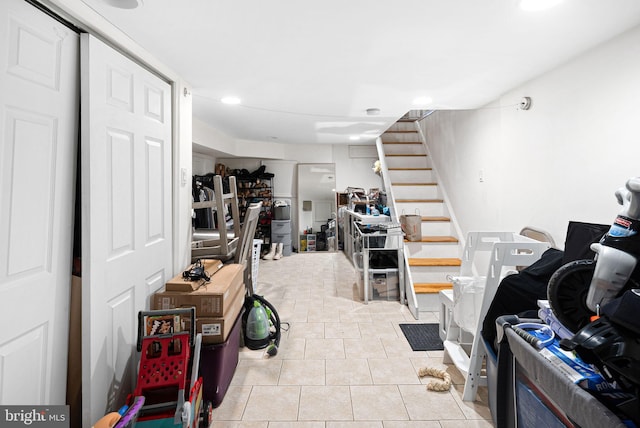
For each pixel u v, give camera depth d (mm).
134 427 1337
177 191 2215
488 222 2967
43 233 1244
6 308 1084
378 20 1535
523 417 1255
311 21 1550
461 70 2170
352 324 2900
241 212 6242
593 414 776
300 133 4883
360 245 3639
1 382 1064
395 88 2572
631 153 1584
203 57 1966
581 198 1892
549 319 1223
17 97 1126
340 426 1645
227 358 1913
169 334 1553
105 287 1477
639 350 748
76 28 1418
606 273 922
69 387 1396
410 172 4438
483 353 1802
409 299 3221
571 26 1567
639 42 1539
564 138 2021
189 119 2459
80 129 1427
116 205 1575
